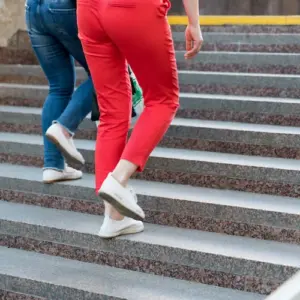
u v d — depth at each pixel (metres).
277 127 4.92
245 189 4.34
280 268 3.40
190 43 3.80
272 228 3.83
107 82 3.66
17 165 5.26
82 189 4.43
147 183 4.55
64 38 4.22
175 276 3.71
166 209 4.13
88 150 4.87
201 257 3.62
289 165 4.32
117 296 3.42
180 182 4.54
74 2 4.11
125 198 3.56
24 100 6.36
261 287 3.47
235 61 6.33
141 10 3.37
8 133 5.80
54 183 4.55
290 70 6.08
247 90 5.76
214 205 3.99
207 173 4.45
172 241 3.80
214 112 5.32
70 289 3.57
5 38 7.29
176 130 4.96
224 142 4.80
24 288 3.73
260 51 6.70
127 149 3.57
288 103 5.03
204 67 6.49
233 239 3.85
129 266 3.84
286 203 4.02
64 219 4.27
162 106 3.58
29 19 4.31
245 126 4.96
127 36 3.41
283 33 6.98
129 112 3.75
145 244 3.77
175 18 7.62
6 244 4.28
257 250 3.64
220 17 7.44
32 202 4.66
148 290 3.51
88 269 3.85
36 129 5.72
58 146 4.23
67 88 4.50
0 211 4.46
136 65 3.51
